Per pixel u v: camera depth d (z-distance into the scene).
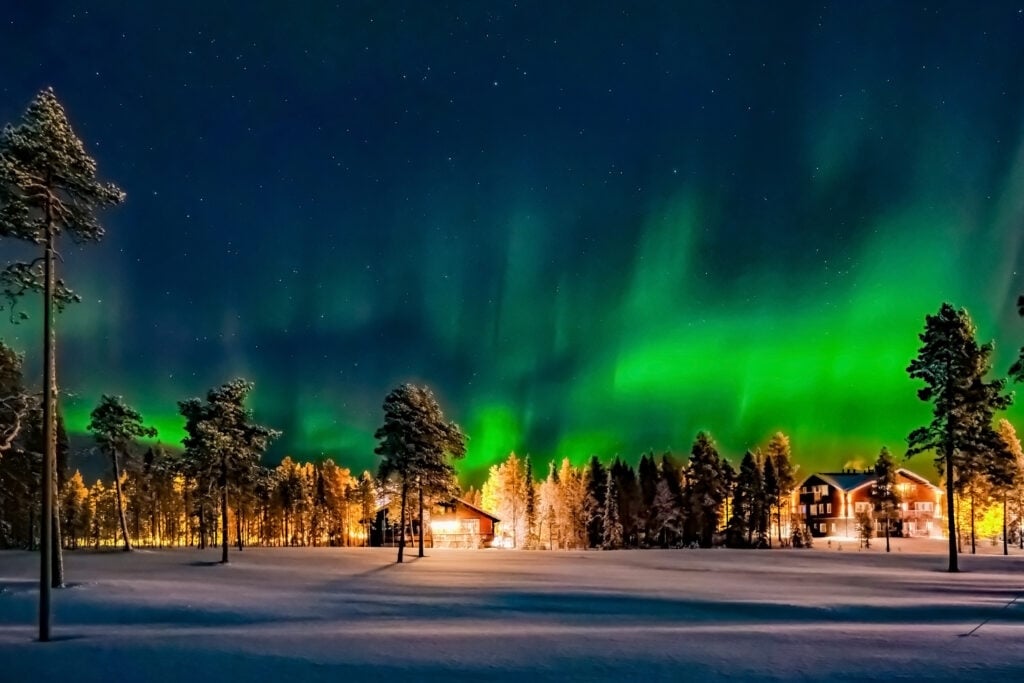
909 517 115.88
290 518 114.94
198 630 20.39
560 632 19.39
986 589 33.94
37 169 25.02
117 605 26.44
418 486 59.88
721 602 27.94
